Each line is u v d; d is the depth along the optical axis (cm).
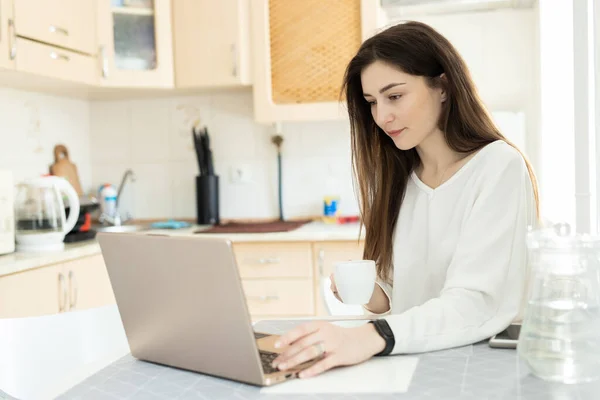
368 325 110
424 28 145
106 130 372
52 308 246
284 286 296
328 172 350
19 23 254
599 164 186
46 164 336
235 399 90
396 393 90
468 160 148
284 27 321
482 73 336
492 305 125
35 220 261
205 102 362
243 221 359
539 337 91
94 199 351
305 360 100
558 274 91
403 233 161
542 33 300
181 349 104
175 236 96
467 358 106
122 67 318
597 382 90
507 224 130
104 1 310
